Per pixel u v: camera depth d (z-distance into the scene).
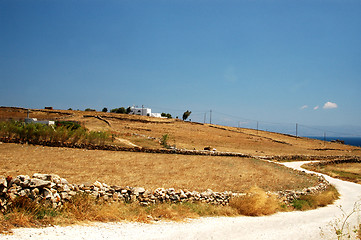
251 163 32.91
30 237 6.13
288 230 10.04
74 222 7.97
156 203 11.84
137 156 27.28
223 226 9.64
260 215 13.41
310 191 21.44
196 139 58.50
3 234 6.06
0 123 27.97
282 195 18.03
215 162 29.81
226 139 67.06
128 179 16.91
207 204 13.25
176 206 11.62
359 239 9.43
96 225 8.06
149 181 17.06
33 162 18.70
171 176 19.73
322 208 18.50
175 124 84.06
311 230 10.38
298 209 17.03
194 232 8.30
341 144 105.75
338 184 32.88
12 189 8.06
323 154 67.50
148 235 7.51
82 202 9.19
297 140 97.62
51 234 6.59
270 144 72.12
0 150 21.95
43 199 8.44
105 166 20.53
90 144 28.59
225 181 20.48
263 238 8.48
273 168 31.42
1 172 14.62
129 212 10.00
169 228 8.59
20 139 26.38
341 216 14.92
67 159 21.47
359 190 29.02
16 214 7.25
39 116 76.19
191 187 16.81
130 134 44.16
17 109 84.12
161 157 28.66
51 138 27.89
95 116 79.81
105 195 10.59
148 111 112.75
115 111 115.50
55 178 9.40
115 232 7.52
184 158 30.02
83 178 15.59
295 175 28.80
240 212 13.32
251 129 110.38
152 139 41.84
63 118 72.12
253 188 15.18
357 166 56.53
